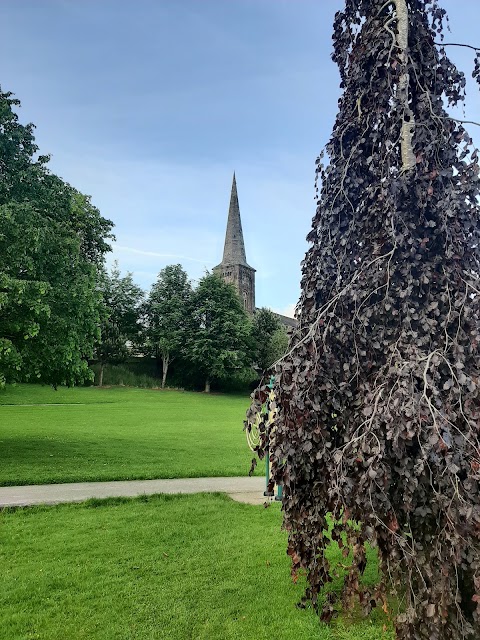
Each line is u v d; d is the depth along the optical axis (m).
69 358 9.96
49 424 16.83
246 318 46.12
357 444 2.55
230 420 20.64
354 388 3.03
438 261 2.83
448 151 2.96
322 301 3.28
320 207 3.38
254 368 45.94
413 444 2.57
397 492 2.61
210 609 3.57
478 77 3.37
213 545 5.01
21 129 10.49
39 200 10.52
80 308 10.33
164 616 3.46
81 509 6.41
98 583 4.04
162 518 5.99
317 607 3.55
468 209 2.80
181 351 42.72
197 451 11.54
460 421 2.48
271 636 3.18
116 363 43.25
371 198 3.21
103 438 13.52
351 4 3.74
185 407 28.06
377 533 2.48
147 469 9.10
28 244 9.14
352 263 3.26
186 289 45.34
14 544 5.05
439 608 2.33
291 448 2.82
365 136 3.41
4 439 12.53
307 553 3.15
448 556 2.38
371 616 3.44
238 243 71.31
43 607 3.63
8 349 8.96
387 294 2.86
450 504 2.29
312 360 2.85
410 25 3.43
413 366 2.46
